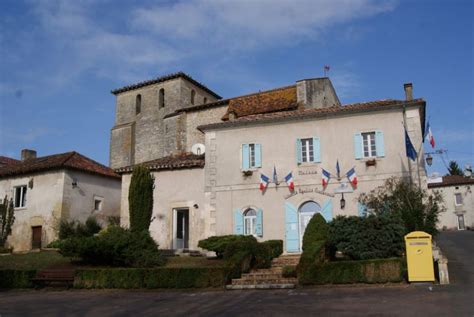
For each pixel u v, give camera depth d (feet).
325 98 102.27
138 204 71.61
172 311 37.96
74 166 97.09
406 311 33.30
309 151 75.56
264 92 103.14
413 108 71.20
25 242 96.99
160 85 137.39
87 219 95.76
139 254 61.93
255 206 75.56
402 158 69.92
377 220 53.83
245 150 78.43
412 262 46.75
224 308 38.29
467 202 182.91
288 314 34.17
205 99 144.87
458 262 59.62
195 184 80.12
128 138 138.31
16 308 41.91
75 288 55.98
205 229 77.36
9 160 129.08
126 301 44.78
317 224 57.62
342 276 48.70
